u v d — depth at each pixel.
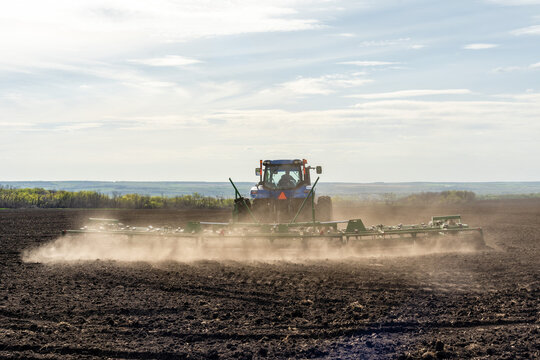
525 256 12.36
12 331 6.23
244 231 12.45
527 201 54.19
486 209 37.06
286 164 16.17
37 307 7.35
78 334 6.15
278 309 7.35
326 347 5.79
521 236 17.31
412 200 53.41
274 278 9.60
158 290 8.59
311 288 8.70
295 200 15.23
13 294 8.19
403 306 7.46
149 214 32.00
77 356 5.45
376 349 5.72
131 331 6.29
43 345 5.73
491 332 6.25
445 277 9.66
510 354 5.49
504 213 31.59
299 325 6.58
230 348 5.74
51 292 8.36
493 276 9.76
